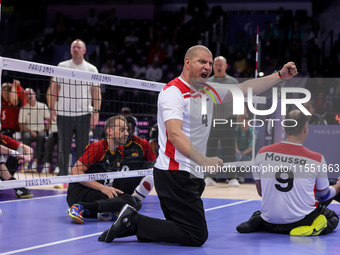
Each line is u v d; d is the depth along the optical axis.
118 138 4.33
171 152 3.09
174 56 15.18
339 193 4.38
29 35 18.20
